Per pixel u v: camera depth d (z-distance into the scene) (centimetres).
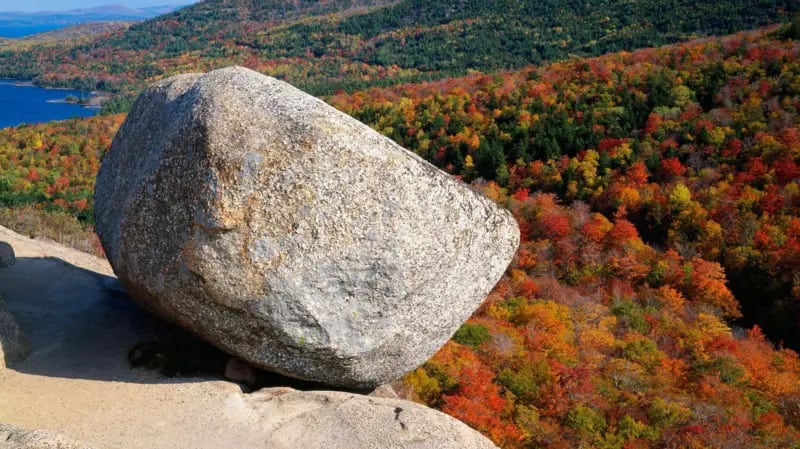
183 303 608
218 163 563
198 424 576
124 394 621
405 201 591
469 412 1717
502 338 2353
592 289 3259
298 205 567
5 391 594
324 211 570
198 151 573
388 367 673
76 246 1302
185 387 638
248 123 577
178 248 583
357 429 580
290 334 601
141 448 532
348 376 666
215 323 610
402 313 627
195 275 578
